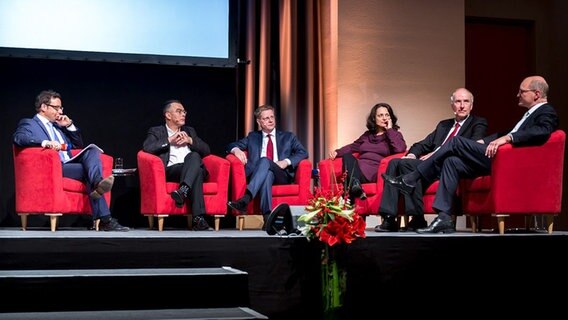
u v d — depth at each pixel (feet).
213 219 17.81
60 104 15.33
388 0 18.74
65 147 14.08
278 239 11.62
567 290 12.66
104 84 17.21
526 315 12.51
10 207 16.61
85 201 14.65
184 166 14.85
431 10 18.98
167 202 14.80
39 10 16.71
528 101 14.17
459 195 14.61
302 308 11.68
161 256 11.26
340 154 16.69
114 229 14.05
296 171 16.03
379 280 11.93
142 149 17.22
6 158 16.63
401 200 14.55
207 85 17.75
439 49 19.01
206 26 17.63
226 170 15.39
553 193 13.33
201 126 17.69
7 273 10.43
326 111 18.84
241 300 10.63
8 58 16.76
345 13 18.51
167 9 17.42
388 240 11.99
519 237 12.48
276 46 18.86
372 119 16.92
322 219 11.32
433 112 18.92
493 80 21.13
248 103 18.51
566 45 20.59
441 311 12.20
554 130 13.50
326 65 18.84
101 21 17.03
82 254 11.01
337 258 11.48
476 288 12.33
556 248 12.62
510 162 13.41
